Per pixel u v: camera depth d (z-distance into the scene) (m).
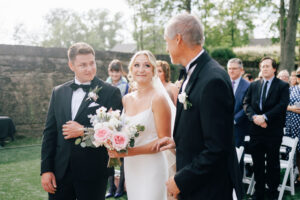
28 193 4.11
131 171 2.42
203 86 1.53
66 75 9.23
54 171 2.19
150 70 2.40
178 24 1.68
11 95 8.46
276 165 3.80
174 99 3.43
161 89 2.71
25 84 8.64
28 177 4.89
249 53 16.28
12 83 8.46
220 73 1.55
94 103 2.20
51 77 9.00
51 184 2.16
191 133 1.60
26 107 8.67
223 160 1.49
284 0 14.27
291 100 4.82
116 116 2.06
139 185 2.37
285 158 5.10
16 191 4.18
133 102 2.44
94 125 2.00
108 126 1.98
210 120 1.48
